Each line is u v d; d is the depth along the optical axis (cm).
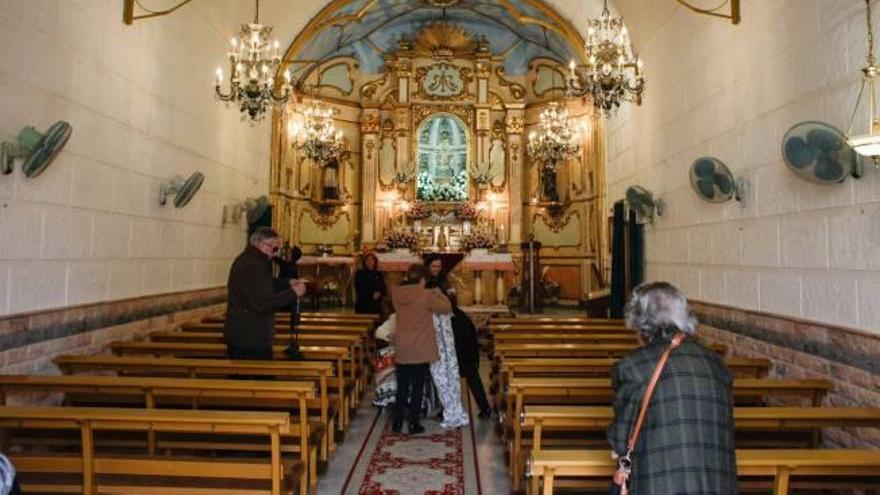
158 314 714
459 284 1334
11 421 319
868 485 364
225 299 939
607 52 734
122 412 324
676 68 802
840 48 454
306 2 1110
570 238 1505
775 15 549
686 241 764
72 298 546
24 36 475
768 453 290
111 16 605
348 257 1468
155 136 705
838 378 450
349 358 649
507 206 1580
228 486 330
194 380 413
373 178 1578
